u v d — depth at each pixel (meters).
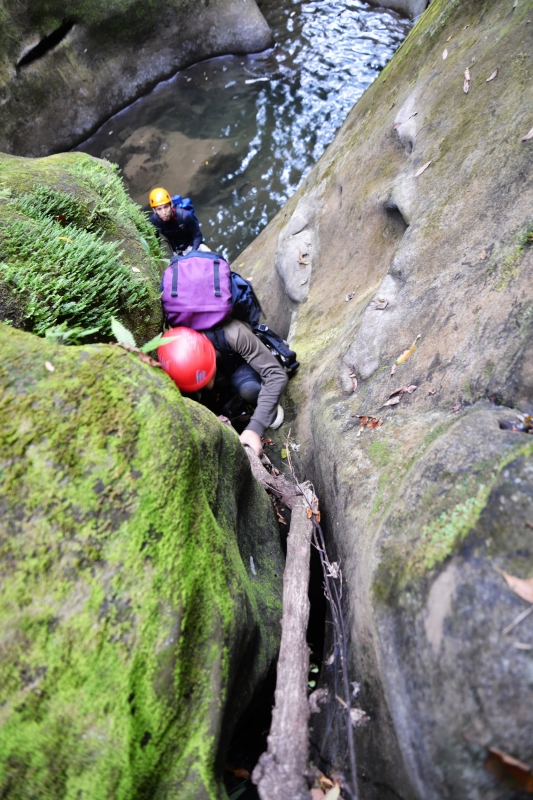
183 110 8.77
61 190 3.30
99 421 1.62
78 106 8.53
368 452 2.42
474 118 3.15
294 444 3.45
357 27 9.27
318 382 3.39
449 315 2.52
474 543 1.53
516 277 2.29
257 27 9.08
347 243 4.15
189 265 3.10
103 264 2.86
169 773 1.52
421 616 1.52
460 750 1.29
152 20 8.65
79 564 1.50
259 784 1.66
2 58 7.74
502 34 3.29
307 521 2.59
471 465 1.73
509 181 2.62
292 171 7.43
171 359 2.72
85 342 2.67
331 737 1.89
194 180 7.54
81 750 1.37
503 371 2.12
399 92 4.27
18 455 1.53
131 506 1.58
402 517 1.82
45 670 1.40
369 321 2.96
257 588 2.32
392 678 1.58
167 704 1.53
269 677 2.26
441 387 2.36
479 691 1.31
